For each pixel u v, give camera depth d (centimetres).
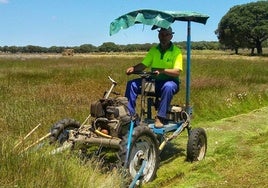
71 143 601
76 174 505
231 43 9206
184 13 693
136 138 563
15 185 450
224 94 1359
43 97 1139
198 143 720
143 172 588
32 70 2245
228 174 622
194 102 1195
